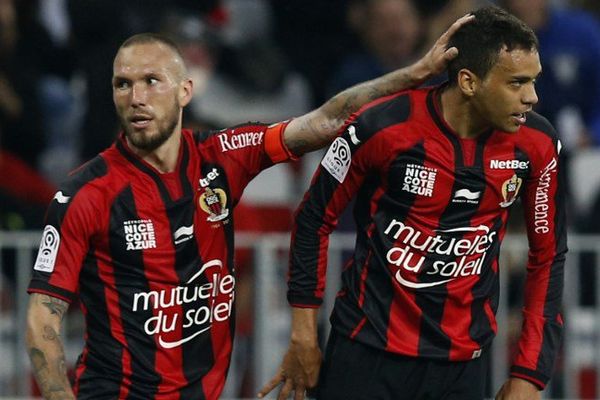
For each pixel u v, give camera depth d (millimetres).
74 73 34750
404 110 18000
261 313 26469
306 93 34438
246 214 29062
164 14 32625
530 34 17391
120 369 17750
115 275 17656
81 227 17422
